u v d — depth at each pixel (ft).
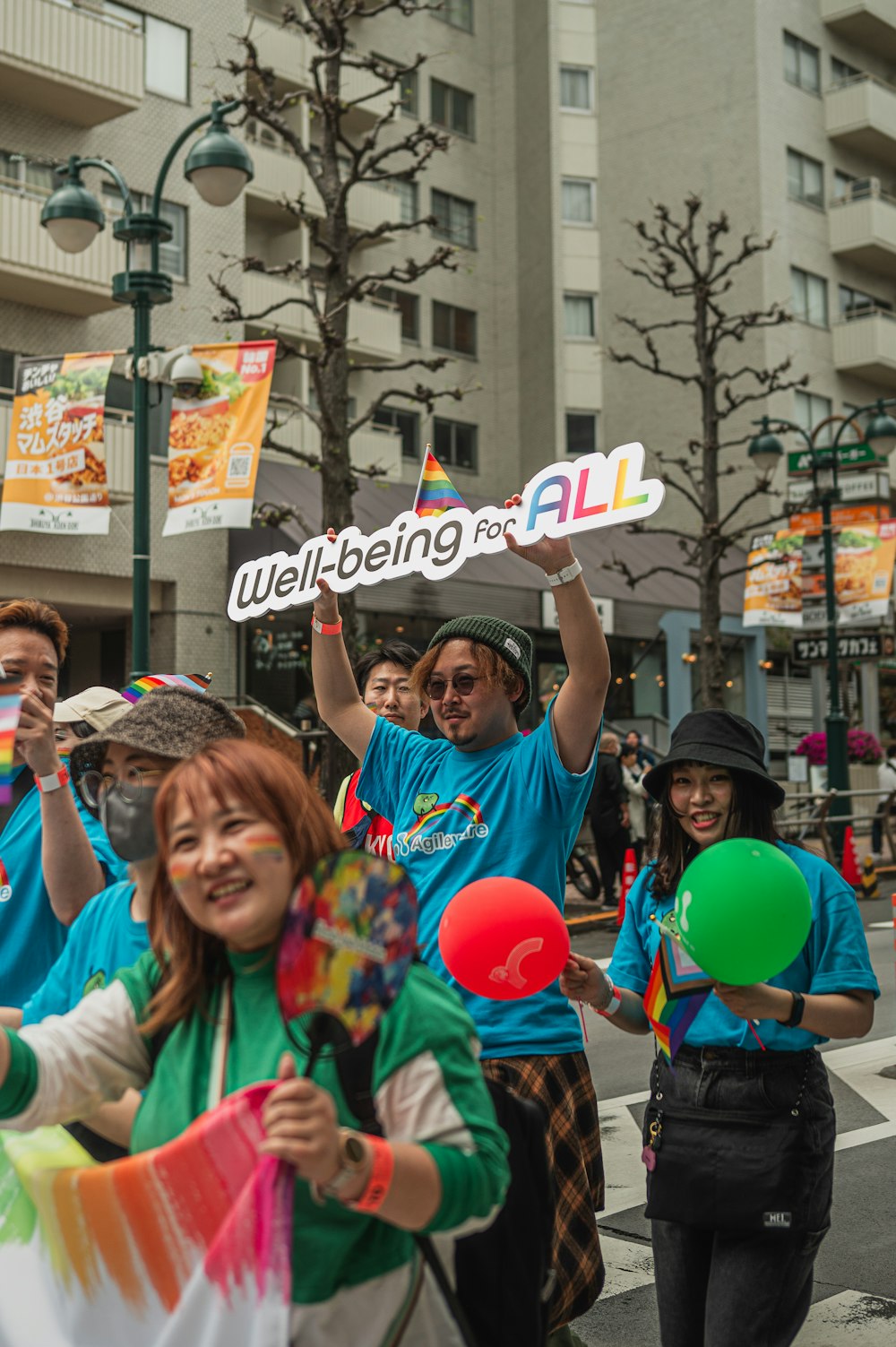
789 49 105.60
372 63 47.57
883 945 39.65
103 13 68.49
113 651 74.28
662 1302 9.92
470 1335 6.23
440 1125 5.76
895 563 94.27
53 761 9.97
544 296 102.89
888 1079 23.67
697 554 68.74
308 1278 5.84
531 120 105.40
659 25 106.01
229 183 35.09
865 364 106.11
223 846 6.01
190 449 37.35
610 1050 27.22
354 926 5.50
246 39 47.91
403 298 98.89
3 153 66.18
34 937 10.71
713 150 103.45
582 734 10.68
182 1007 6.30
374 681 15.83
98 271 64.90
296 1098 5.26
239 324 76.13
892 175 114.32
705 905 7.80
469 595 75.66
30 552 63.36
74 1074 6.40
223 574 71.72
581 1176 10.09
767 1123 9.61
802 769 76.38
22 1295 6.34
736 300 102.47
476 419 103.71
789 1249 9.54
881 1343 12.84
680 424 103.60
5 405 61.93
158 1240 5.92
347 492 45.93
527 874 10.85
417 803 11.44
